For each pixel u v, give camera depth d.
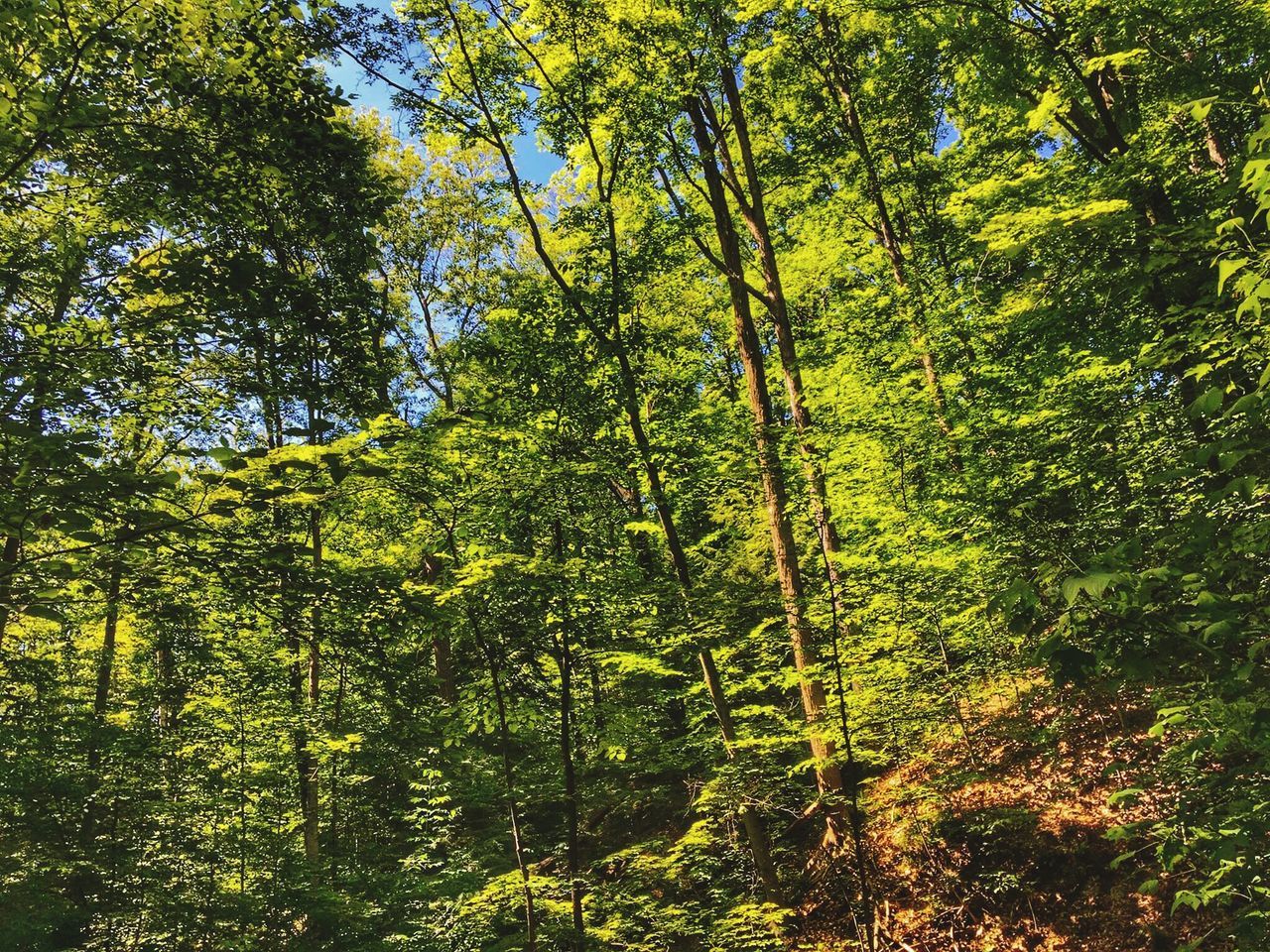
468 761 12.55
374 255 5.47
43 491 3.25
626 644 10.24
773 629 10.77
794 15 12.85
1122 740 8.53
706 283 16.02
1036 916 7.98
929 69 13.15
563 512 8.77
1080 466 7.21
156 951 8.63
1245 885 2.81
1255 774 2.66
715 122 13.27
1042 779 9.01
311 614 4.58
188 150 4.76
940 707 9.05
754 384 12.09
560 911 7.97
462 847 12.16
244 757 11.02
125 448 5.66
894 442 9.78
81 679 12.38
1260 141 2.40
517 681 8.20
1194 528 2.41
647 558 13.73
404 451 4.93
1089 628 2.19
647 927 9.80
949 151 15.37
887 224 14.41
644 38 10.61
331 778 11.81
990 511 6.90
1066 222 7.88
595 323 9.97
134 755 10.03
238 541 4.28
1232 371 3.76
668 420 11.20
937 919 8.70
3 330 4.45
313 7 5.31
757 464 10.66
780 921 8.23
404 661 5.42
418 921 9.88
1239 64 8.79
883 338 13.24
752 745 9.32
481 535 8.45
